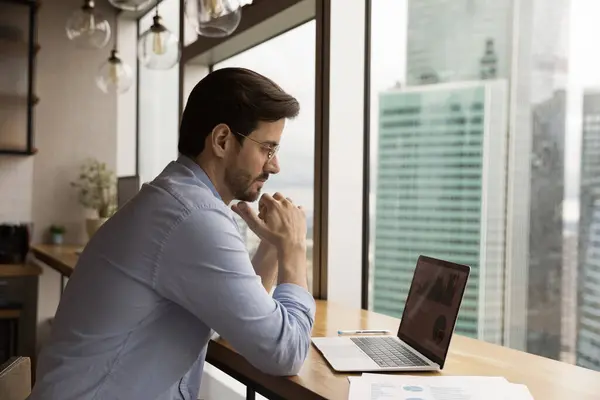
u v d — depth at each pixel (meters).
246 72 1.38
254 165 1.38
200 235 1.23
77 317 1.24
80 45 3.03
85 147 4.77
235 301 1.22
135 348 1.24
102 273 1.24
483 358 1.56
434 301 1.54
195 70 3.87
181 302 1.24
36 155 4.61
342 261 2.49
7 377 1.40
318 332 1.84
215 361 1.62
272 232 1.47
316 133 2.51
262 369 1.29
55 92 4.68
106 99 4.83
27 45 4.48
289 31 2.96
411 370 1.41
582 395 1.26
